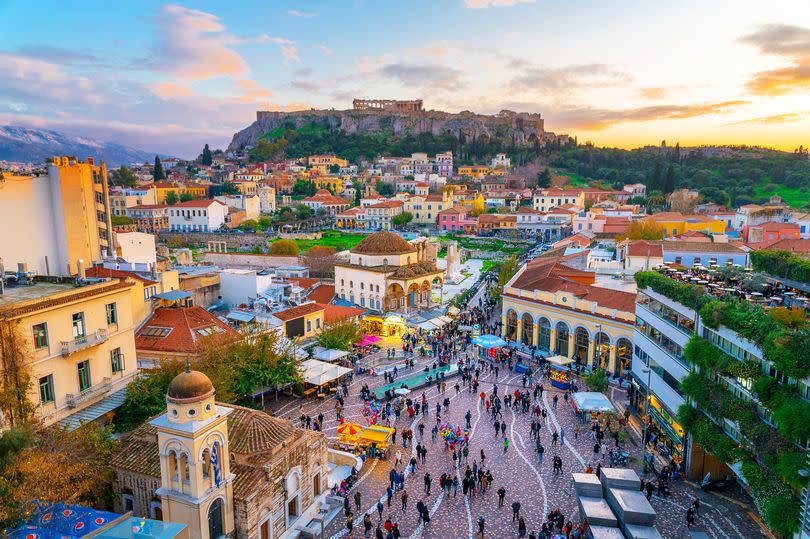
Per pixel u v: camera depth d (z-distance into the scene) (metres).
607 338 67.81
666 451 46.22
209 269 85.25
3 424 34.53
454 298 108.19
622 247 94.94
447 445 46.94
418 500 39.19
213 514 30.94
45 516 26.33
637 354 55.59
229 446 34.38
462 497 39.59
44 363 38.59
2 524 25.50
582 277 80.75
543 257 106.00
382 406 55.66
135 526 26.33
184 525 26.66
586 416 52.84
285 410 54.88
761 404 33.56
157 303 61.16
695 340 40.75
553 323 74.50
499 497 38.84
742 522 36.34
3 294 42.50
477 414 54.38
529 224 198.88
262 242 198.12
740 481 36.66
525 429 50.91
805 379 29.34
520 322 80.06
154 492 32.25
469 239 198.50
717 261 84.38
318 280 107.62
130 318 47.22
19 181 64.56
